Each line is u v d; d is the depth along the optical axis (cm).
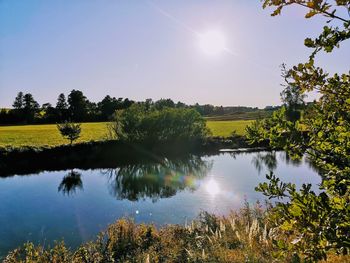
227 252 752
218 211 1705
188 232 1055
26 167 3294
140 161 3656
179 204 1881
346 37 228
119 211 1792
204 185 2416
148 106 4609
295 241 226
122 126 4172
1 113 9994
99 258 856
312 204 219
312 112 286
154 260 835
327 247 211
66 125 3903
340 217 212
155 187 2406
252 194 2069
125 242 1016
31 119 10150
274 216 241
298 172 2884
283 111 254
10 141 4447
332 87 267
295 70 263
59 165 3422
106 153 3809
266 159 3697
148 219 1620
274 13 238
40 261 847
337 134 264
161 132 4222
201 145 4391
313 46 236
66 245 1291
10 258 893
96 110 11194
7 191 2353
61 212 1797
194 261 749
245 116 12962
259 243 764
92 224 1574
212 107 15862
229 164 3412
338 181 264
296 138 250
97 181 2688
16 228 1519
